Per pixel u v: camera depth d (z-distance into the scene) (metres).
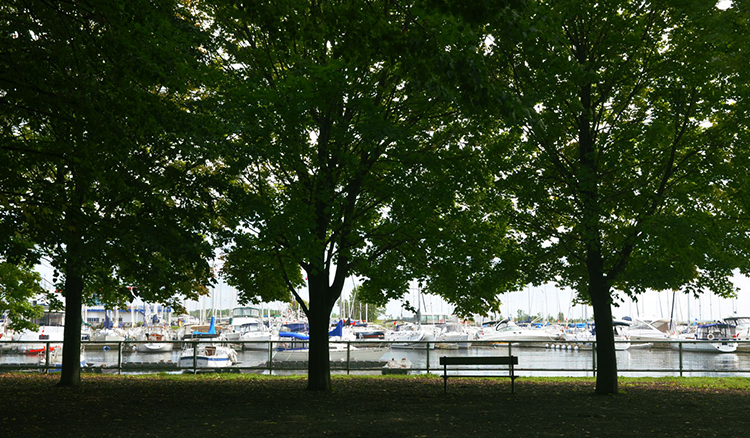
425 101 15.51
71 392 16.16
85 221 12.49
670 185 16.11
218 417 11.64
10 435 9.67
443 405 13.61
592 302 16.86
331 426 10.55
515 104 8.30
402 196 14.52
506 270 17.06
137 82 11.93
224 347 31.48
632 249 16.22
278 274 18.62
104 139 11.37
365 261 17.38
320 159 16.12
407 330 76.00
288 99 14.44
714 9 14.10
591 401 14.39
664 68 14.93
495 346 60.31
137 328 77.00
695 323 85.31
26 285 26.05
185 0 16.53
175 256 12.49
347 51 8.64
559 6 14.38
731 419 11.41
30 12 10.84
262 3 9.20
